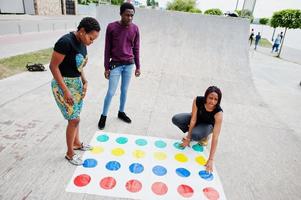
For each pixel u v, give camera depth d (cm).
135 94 458
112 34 291
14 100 387
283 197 230
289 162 291
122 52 299
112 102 412
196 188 229
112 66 303
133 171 242
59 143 277
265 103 485
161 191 219
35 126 312
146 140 304
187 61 577
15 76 519
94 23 192
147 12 625
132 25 300
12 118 328
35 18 2052
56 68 195
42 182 215
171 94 475
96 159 255
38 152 257
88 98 418
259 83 698
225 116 409
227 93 502
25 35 1215
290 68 1044
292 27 1424
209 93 245
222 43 600
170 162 264
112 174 234
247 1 677
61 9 2719
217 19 609
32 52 827
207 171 253
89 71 538
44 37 1217
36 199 196
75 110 216
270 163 285
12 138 280
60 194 204
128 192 214
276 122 407
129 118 347
